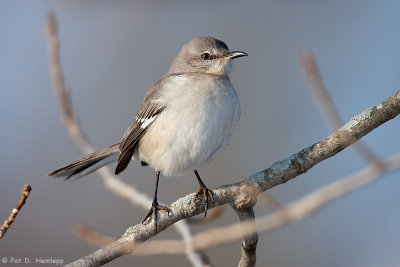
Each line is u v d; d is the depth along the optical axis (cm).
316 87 707
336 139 777
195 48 1108
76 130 1135
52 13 1075
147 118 1036
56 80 1102
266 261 1384
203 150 990
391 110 751
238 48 1628
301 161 793
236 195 816
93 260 777
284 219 595
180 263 1407
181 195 1565
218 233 659
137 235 816
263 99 1596
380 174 563
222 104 988
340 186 574
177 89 1002
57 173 1162
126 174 1595
